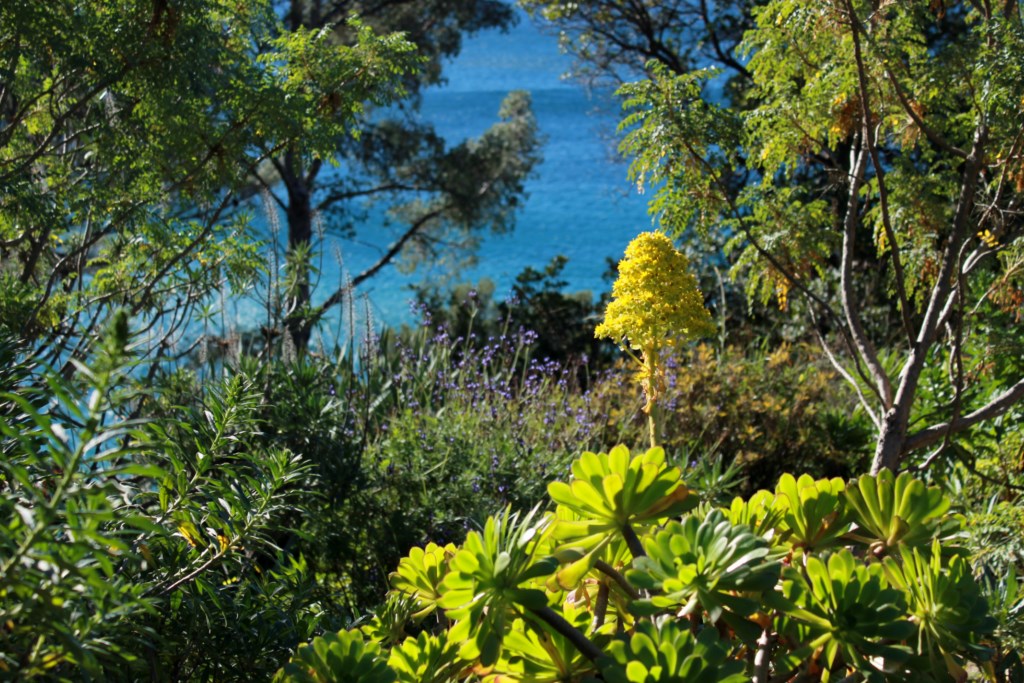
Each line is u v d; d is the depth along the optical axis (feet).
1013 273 12.62
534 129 58.29
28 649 4.71
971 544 11.30
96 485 4.71
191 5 14.90
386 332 20.92
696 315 10.34
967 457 13.66
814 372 22.54
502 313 34.94
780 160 14.65
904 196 14.08
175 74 14.98
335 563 13.37
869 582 4.54
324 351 17.43
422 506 14.12
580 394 20.53
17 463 5.49
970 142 14.60
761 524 5.33
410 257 62.39
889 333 27.30
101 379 4.17
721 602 4.39
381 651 5.45
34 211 13.89
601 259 120.57
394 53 17.52
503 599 4.69
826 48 14.30
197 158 16.80
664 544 4.53
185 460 7.28
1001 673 5.85
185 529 6.56
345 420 14.85
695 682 4.09
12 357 7.48
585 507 5.09
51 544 4.43
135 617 6.19
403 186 56.85
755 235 14.19
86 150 16.79
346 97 17.40
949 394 16.74
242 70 16.93
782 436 19.67
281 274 16.99
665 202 13.69
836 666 4.94
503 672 5.10
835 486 5.45
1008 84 11.58
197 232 16.47
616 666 4.24
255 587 7.35
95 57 14.66
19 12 13.38
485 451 15.11
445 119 260.21
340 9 52.01
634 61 46.16
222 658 6.74
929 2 13.03
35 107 16.57
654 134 12.89
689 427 19.30
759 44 15.17
